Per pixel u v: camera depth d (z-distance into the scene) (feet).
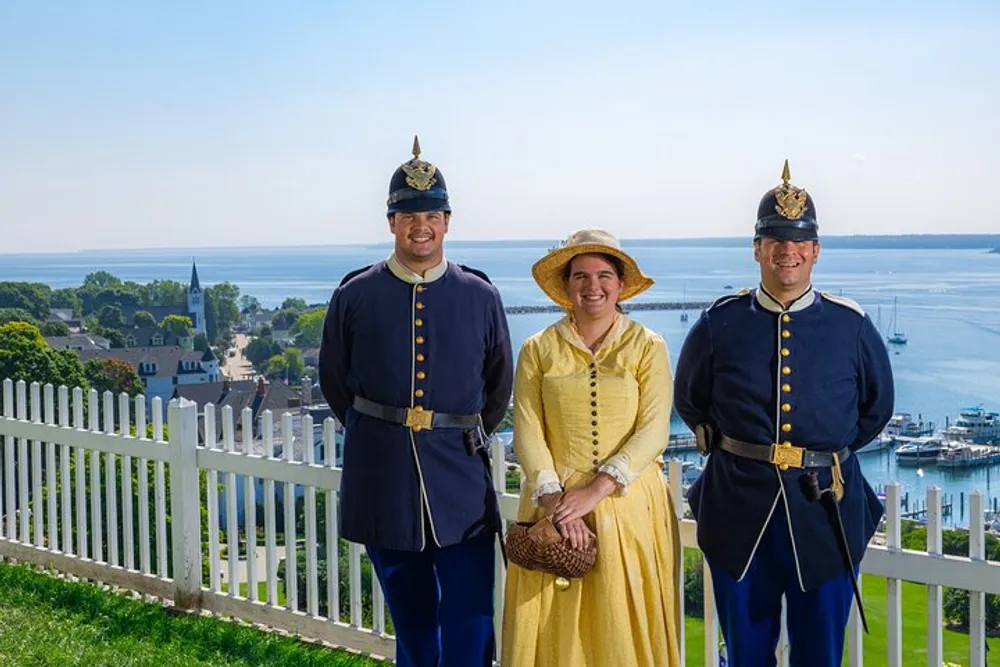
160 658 17.66
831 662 12.35
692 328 13.07
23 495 23.02
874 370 12.52
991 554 13.39
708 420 13.04
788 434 12.23
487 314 14.05
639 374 12.98
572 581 12.53
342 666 17.37
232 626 19.03
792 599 12.41
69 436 21.95
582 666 12.48
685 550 17.07
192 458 19.93
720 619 12.94
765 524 12.21
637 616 12.39
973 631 12.85
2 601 20.20
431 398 13.65
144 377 244.83
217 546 19.92
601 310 12.90
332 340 14.19
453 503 13.60
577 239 12.90
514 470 16.53
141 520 20.85
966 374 172.14
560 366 13.02
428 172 13.67
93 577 21.76
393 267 14.02
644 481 12.85
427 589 14.10
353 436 13.97
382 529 13.61
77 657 17.48
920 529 17.56
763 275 12.66
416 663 14.17
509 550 12.55
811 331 12.38
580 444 12.80
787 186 12.35
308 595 18.65
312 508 18.45
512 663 12.69
